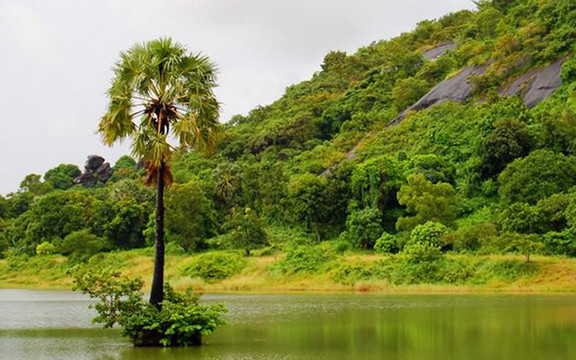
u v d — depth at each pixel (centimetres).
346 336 2189
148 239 7712
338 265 5675
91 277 2034
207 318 1988
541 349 1795
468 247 5528
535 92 8562
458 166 7712
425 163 7494
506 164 6888
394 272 5259
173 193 7531
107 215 8456
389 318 2795
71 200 8856
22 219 9731
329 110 12850
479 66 10425
